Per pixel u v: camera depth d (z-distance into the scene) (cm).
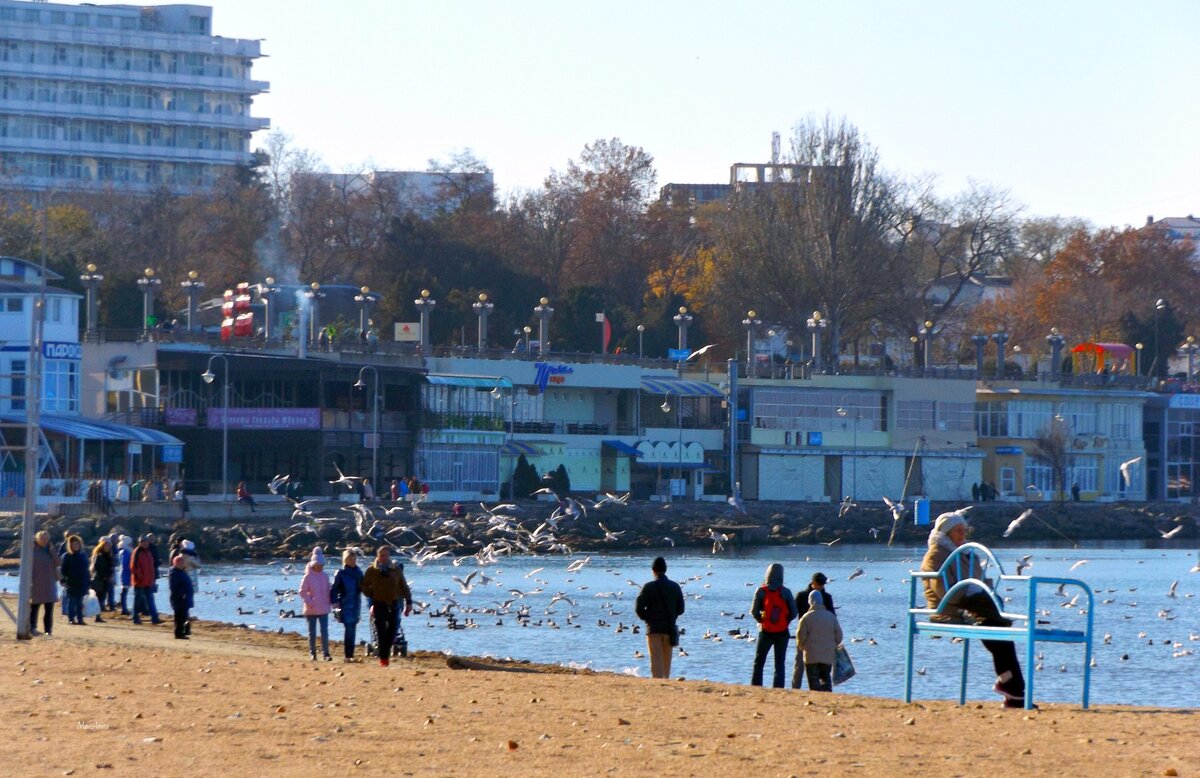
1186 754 3778
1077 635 4778
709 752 3816
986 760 3700
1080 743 3944
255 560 17550
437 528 18812
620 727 4225
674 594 6353
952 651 10225
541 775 3509
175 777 3450
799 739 4019
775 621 6088
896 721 4388
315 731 4109
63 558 8731
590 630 11125
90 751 3747
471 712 4509
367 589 6744
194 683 5222
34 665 5750
